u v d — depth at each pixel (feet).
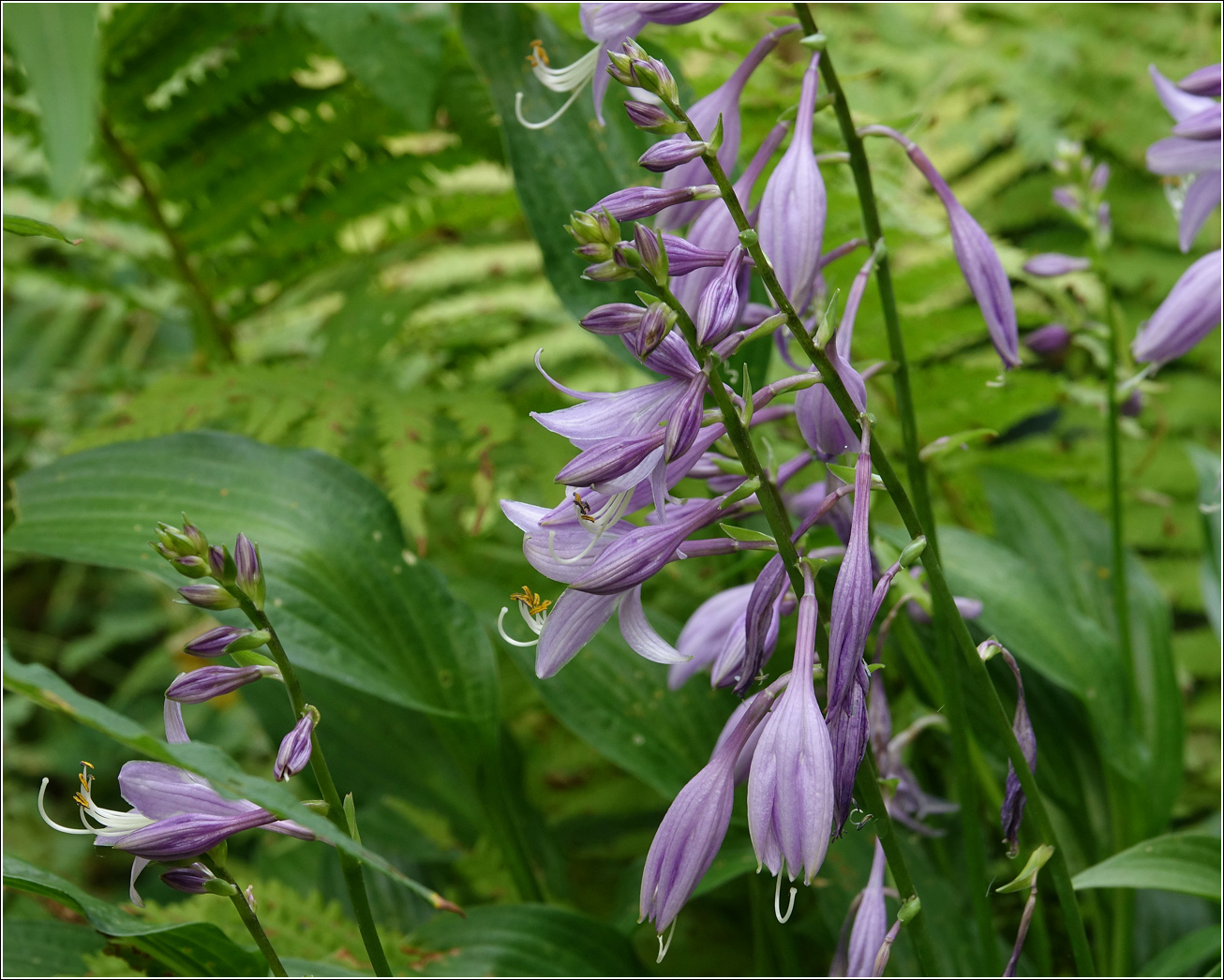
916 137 4.30
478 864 3.82
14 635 7.59
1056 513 4.06
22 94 4.49
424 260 5.81
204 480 3.32
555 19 3.60
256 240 5.08
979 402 4.54
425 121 3.56
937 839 3.67
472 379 5.50
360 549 3.30
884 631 3.14
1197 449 3.90
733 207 2.84
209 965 3.08
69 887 3.00
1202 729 5.20
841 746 2.82
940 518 4.97
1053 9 6.38
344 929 3.36
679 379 2.84
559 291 3.36
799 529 2.89
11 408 5.27
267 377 4.25
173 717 2.87
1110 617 3.81
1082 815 3.59
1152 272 5.90
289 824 2.89
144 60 4.38
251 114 4.66
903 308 4.58
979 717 3.52
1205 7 6.20
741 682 2.90
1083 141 6.19
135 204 5.04
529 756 4.63
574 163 3.40
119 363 6.90
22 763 6.55
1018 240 6.43
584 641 2.89
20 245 6.32
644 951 3.83
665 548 2.84
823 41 3.08
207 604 2.87
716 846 2.85
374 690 3.22
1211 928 3.32
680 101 3.47
